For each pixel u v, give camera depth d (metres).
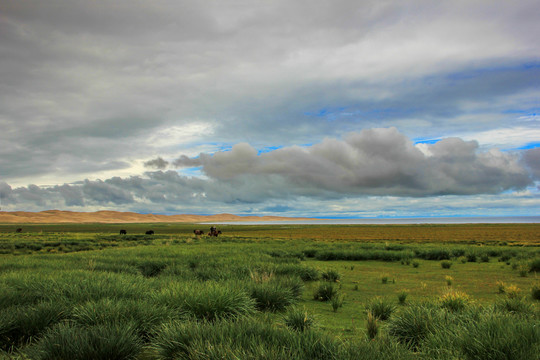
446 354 4.65
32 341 6.15
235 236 71.75
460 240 51.84
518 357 4.33
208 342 4.63
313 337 4.88
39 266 15.84
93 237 63.16
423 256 27.14
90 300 7.89
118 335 5.48
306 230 115.00
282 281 11.91
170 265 17.48
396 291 13.13
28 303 7.84
